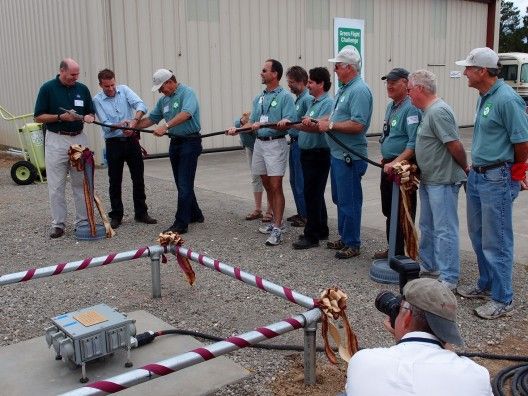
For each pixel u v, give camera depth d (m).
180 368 2.63
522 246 6.04
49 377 3.34
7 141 15.23
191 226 6.85
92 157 6.14
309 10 14.08
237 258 5.62
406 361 1.79
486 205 4.12
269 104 5.93
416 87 4.42
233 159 12.26
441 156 4.41
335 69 5.22
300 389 3.30
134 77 11.69
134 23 11.56
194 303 4.55
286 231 6.59
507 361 3.61
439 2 16.98
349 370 1.88
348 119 5.17
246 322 4.21
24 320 4.27
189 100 6.16
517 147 3.98
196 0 12.28
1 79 15.02
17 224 7.05
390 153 4.97
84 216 6.41
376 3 15.43
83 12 11.16
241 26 12.99
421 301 1.85
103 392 2.44
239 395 3.25
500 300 4.23
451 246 4.51
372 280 4.97
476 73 4.03
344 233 5.54
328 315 3.12
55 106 6.06
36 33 12.87
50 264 5.54
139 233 6.57
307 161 5.67
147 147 12.23
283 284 4.92
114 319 3.38
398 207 4.71
